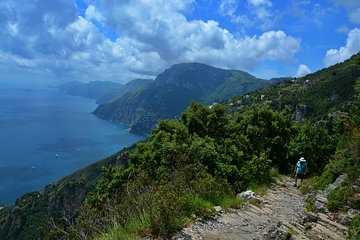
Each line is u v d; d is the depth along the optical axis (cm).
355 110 2614
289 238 937
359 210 1233
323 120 9512
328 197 1392
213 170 1922
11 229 9775
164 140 2283
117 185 2234
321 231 1067
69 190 9944
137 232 892
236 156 2231
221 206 1280
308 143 2903
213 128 2758
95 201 1458
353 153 1727
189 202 1116
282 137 3136
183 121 2861
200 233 952
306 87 14688
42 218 9550
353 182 1416
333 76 14312
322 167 2788
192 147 1988
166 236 902
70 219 917
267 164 2275
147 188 1170
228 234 973
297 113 12512
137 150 2483
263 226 1085
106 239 825
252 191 1748
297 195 1834
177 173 1445
